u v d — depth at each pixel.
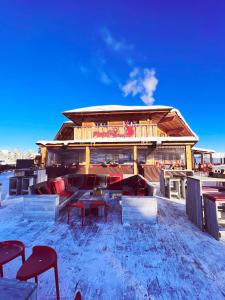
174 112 17.97
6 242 2.41
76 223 5.36
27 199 5.57
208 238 4.40
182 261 3.38
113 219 5.76
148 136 15.40
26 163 16.34
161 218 5.91
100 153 18.14
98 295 2.50
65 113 16.67
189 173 10.62
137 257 3.50
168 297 2.49
